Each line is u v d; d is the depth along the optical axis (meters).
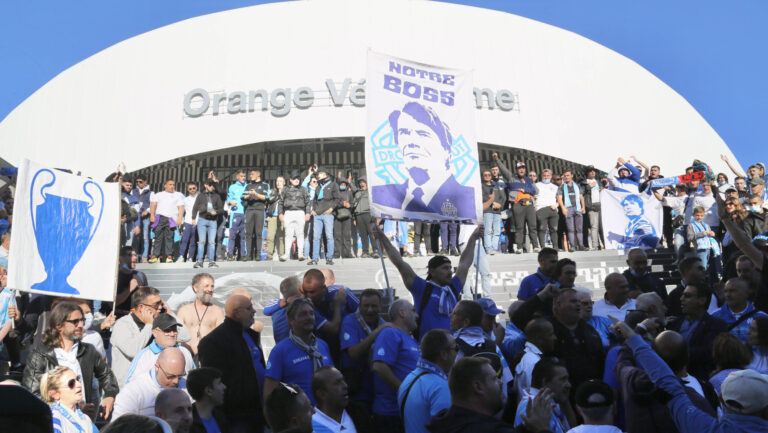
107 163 26.64
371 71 7.54
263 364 6.20
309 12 27.17
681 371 4.88
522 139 27.11
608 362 5.39
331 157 27.23
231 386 5.64
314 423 4.83
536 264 14.70
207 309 7.71
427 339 4.89
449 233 14.87
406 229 14.84
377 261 14.16
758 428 3.68
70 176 7.84
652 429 4.38
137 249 14.98
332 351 6.59
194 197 14.70
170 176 27.41
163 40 27.45
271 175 27.11
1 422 1.36
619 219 15.02
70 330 6.12
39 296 9.15
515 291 14.31
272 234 14.77
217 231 14.85
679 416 4.05
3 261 9.03
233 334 5.82
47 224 7.53
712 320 6.25
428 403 4.72
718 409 5.09
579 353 6.02
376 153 7.34
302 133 25.80
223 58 26.92
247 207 14.38
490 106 27.17
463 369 3.79
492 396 3.76
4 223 11.54
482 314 5.82
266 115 26.11
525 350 5.75
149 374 5.62
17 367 8.47
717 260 13.14
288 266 14.01
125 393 5.50
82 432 5.18
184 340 7.18
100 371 6.52
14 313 8.12
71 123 27.36
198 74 26.92
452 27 27.88
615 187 15.21
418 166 7.47
